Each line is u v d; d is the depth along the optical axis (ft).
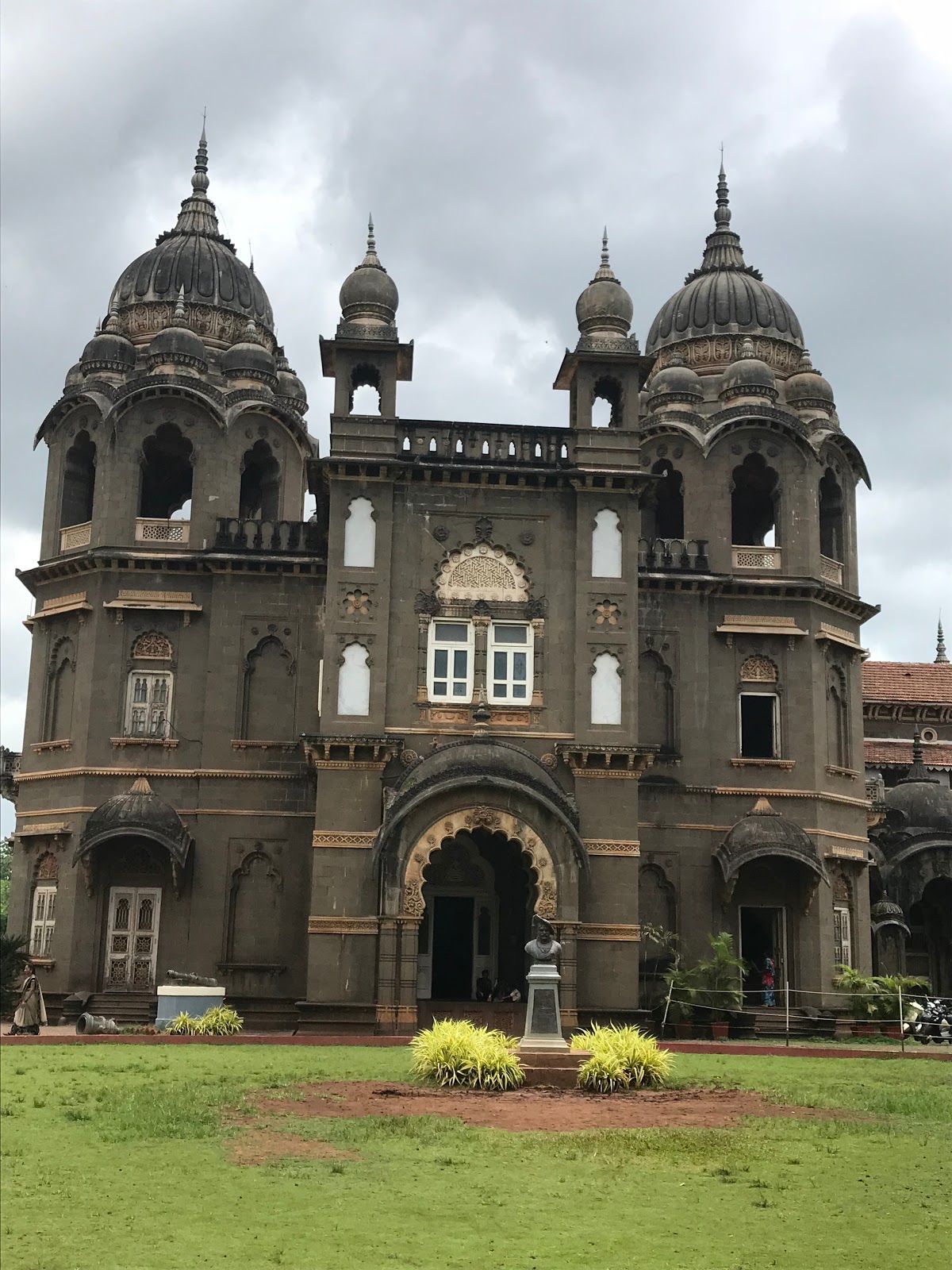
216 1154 46.80
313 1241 35.81
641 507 120.06
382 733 100.53
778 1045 96.32
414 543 104.58
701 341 134.72
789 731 116.26
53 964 107.34
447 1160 46.19
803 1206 40.91
